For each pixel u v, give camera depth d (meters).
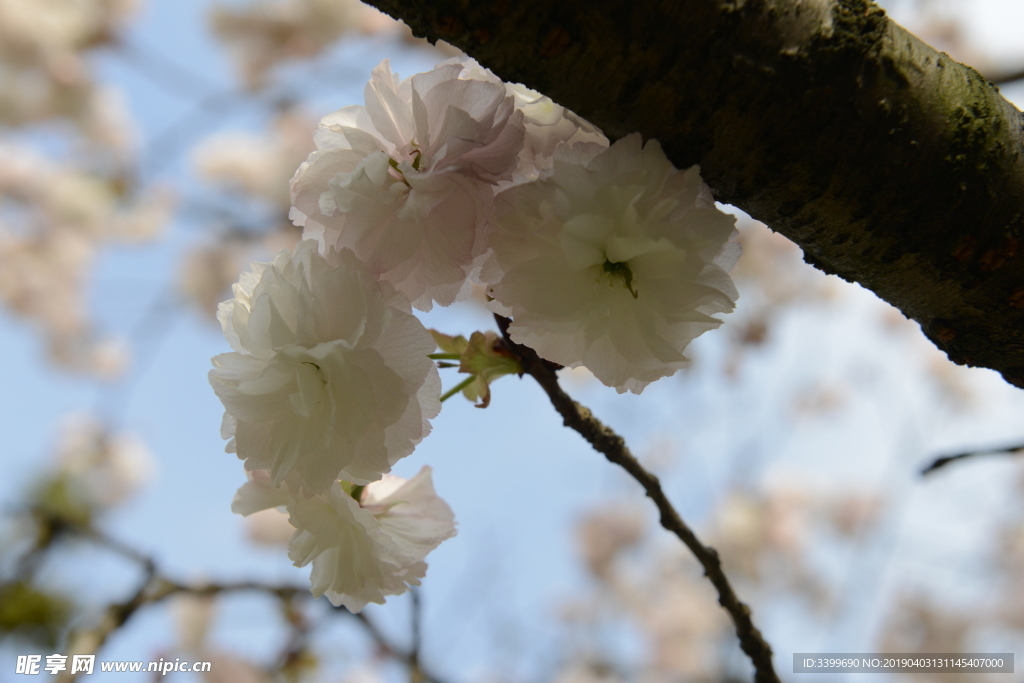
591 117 0.47
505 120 0.48
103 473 1.70
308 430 0.48
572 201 0.47
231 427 0.49
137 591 0.79
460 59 0.49
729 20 0.46
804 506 2.33
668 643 2.22
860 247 0.49
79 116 1.68
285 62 1.67
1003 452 0.56
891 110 0.47
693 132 0.47
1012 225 0.48
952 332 0.50
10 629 1.04
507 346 0.51
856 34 0.47
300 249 0.48
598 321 0.48
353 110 0.49
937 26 1.93
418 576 0.51
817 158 0.47
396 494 0.52
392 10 0.47
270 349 0.48
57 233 1.81
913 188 0.47
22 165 1.73
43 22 1.54
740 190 0.48
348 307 0.48
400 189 0.48
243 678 1.25
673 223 0.47
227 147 1.80
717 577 0.54
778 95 0.47
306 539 0.50
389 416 0.48
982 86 0.48
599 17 0.46
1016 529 2.15
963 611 2.17
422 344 0.48
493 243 0.48
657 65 0.46
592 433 0.53
